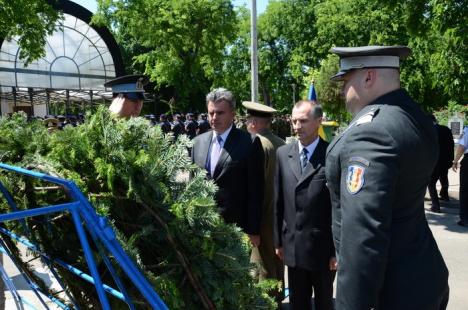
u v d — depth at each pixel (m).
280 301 3.86
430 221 7.41
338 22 21.41
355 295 1.50
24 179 1.80
